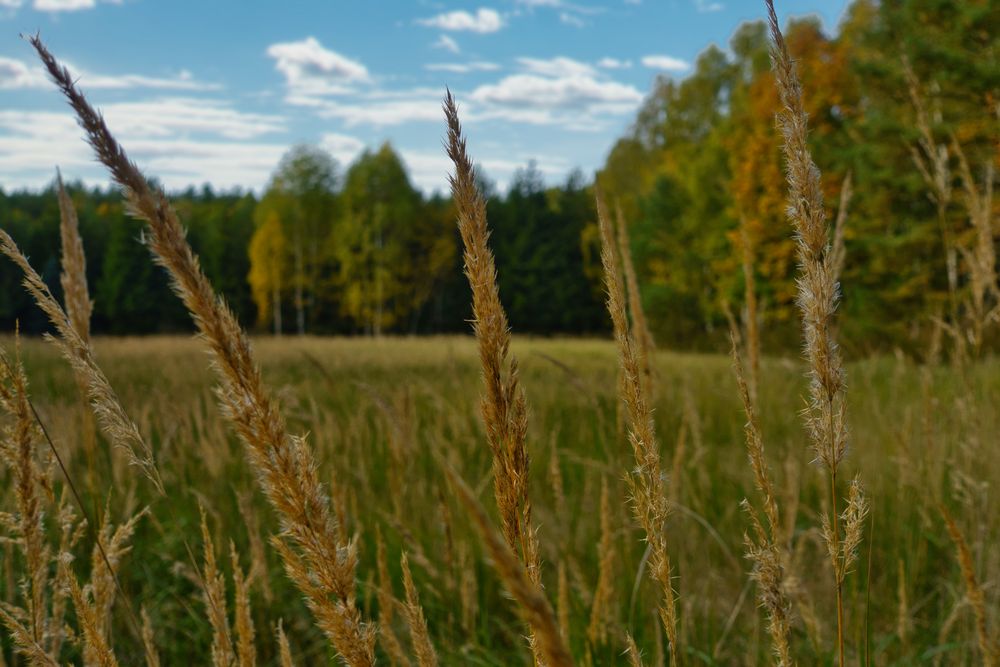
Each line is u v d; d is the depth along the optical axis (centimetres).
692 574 318
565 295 4909
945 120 1312
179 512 397
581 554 322
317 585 76
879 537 354
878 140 1631
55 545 264
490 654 273
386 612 219
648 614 286
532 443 477
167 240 67
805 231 95
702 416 591
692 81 4031
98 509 169
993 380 478
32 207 7375
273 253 4666
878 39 1673
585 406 596
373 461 451
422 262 5006
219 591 145
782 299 2139
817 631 207
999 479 325
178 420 439
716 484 413
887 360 918
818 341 98
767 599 113
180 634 306
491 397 80
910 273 1792
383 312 4828
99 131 62
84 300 178
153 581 335
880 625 295
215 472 411
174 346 1548
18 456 122
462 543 301
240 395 72
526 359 1291
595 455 447
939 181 312
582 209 5069
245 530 381
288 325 5212
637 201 3959
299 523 75
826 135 2009
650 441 103
